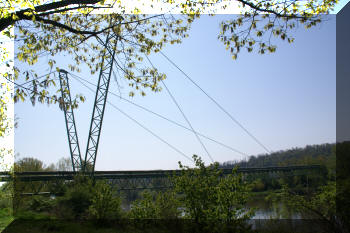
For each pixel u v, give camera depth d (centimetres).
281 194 1098
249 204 1314
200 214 1141
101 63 1161
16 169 1898
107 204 1522
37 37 1008
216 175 1172
